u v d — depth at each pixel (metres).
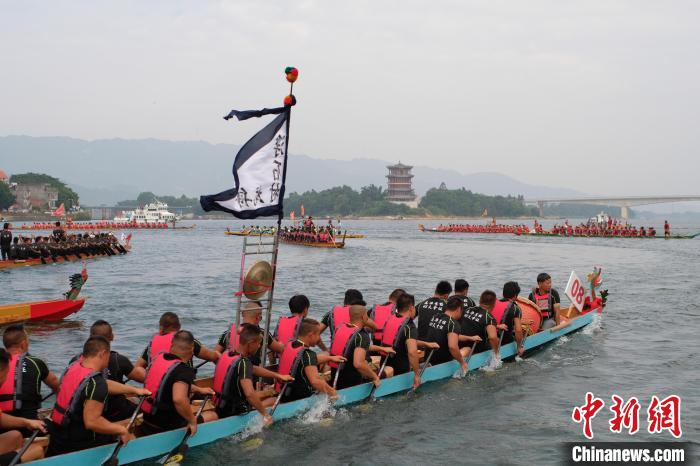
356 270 37.97
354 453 8.63
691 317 19.27
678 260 45.72
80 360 7.55
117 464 7.59
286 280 31.64
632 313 20.03
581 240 82.00
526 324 14.08
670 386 11.72
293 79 9.48
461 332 12.75
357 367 10.20
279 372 9.91
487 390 11.46
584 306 18.47
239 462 8.30
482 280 32.59
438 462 8.35
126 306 21.59
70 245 43.34
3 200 169.00
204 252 54.94
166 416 8.28
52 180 196.50
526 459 8.44
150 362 9.32
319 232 68.56
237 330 9.70
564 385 11.81
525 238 90.00
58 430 7.43
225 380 8.90
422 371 11.46
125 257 47.94
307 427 9.54
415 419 9.97
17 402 7.62
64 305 18.31
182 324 18.14
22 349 7.94
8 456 7.16
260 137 9.44
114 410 8.21
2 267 36.06
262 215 9.54
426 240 84.81
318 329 9.97
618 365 13.30
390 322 11.31
